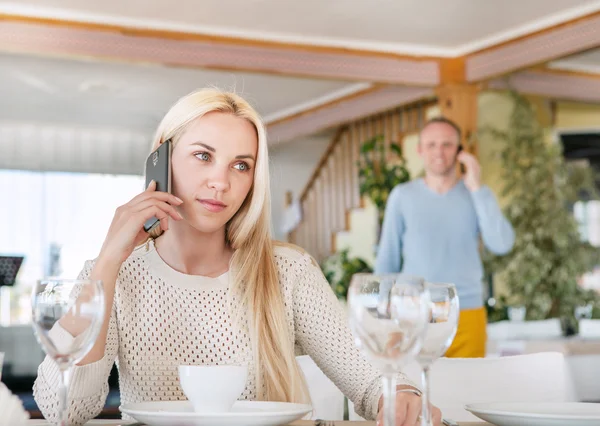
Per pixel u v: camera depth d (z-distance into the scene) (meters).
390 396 1.08
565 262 7.29
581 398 3.88
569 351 4.02
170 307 1.66
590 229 8.33
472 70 6.65
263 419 1.12
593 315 7.32
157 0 5.55
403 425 1.37
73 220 9.96
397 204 4.61
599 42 5.64
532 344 4.25
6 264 3.06
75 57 5.84
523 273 7.20
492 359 1.83
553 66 7.27
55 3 5.61
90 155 10.03
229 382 1.22
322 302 1.75
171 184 1.59
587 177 7.48
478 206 4.56
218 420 1.11
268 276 1.69
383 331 1.06
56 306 1.06
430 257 4.51
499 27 6.19
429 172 4.59
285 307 1.74
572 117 8.09
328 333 1.72
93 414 1.43
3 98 8.67
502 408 1.35
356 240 8.90
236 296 1.67
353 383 1.64
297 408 1.25
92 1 5.57
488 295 7.30
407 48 6.67
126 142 10.16
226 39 6.21
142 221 1.43
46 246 9.83
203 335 1.65
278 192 10.21
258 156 1.67
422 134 4.63
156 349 1.64
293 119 9.19
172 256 1.70
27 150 9.79
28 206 9.81
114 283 1.41
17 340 8.07
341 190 9.04
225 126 1.60
